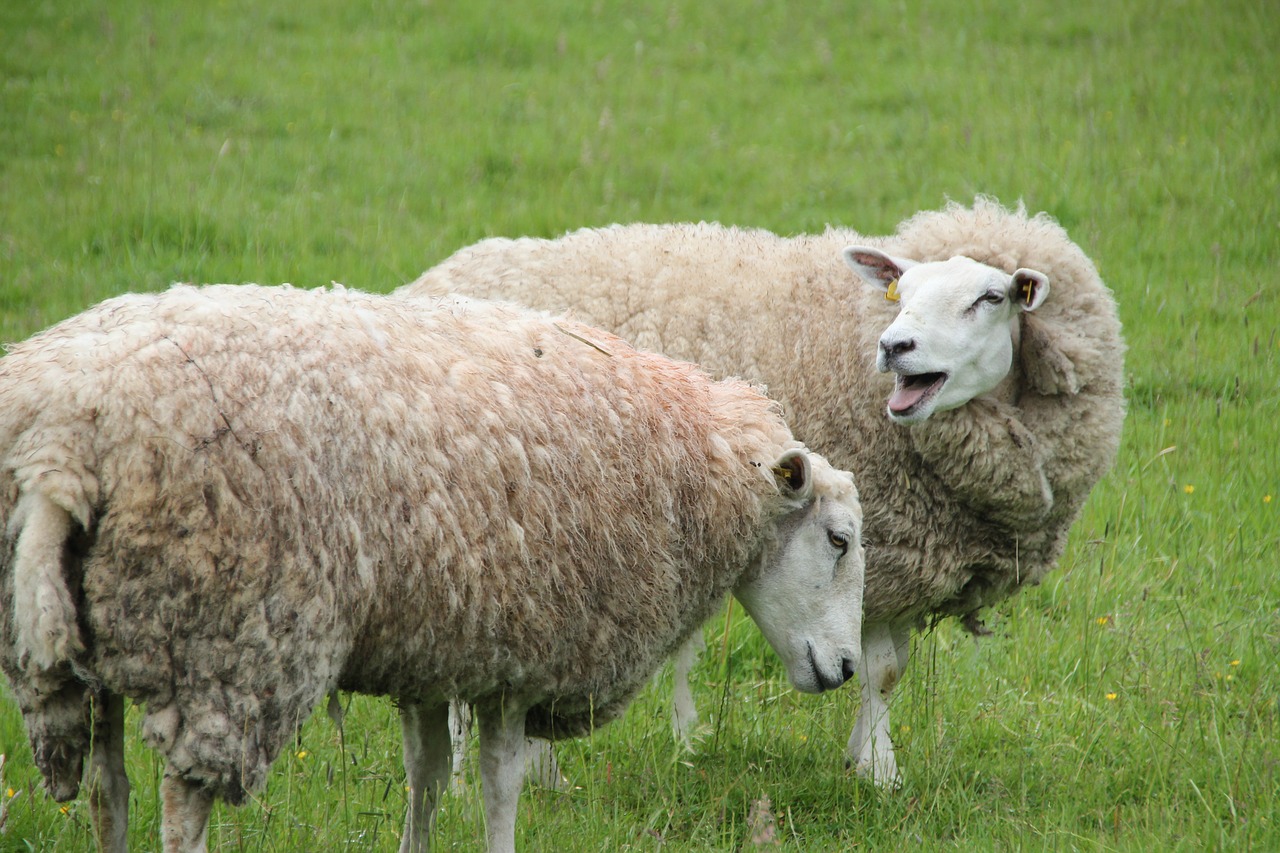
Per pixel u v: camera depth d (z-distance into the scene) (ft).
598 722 27.22
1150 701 33.30
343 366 21.81
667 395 26.32
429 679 23.58
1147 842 26.84
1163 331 56.95
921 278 31.32
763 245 36.04
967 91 87.51
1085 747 32.12
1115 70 87.81
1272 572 40.65
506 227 68.54
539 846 26.61
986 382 31.19
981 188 71.51
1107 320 32.76
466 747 31.37
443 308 24.79
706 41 103.19
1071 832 27.66
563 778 31.32
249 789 21.06
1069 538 43.14
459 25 102.53
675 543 26.00
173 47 94.02
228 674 20.67
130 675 20.38
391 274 61.31
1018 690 35.55
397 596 22.20
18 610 19.45
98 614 20.06
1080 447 32.27
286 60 93.15
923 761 31.65
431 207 71.82
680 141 82.53
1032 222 33.68
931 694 33.78
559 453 23.85
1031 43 96.48
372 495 21.56
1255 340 52.80
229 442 20.42
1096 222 66.74
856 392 32.37
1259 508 44.47
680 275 34.78
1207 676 33.63
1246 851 26.12
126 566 20.02
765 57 98.84
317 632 21.17
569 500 23.94
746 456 26.99
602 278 35.04
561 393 24.40
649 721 33.45
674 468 25.73
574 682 25.48
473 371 23.39
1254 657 35.55
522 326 25.17
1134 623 37.37
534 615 23.76
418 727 25.91
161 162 73.36
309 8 105.70
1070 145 76.02
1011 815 29.07
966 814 29.27
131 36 95.25
